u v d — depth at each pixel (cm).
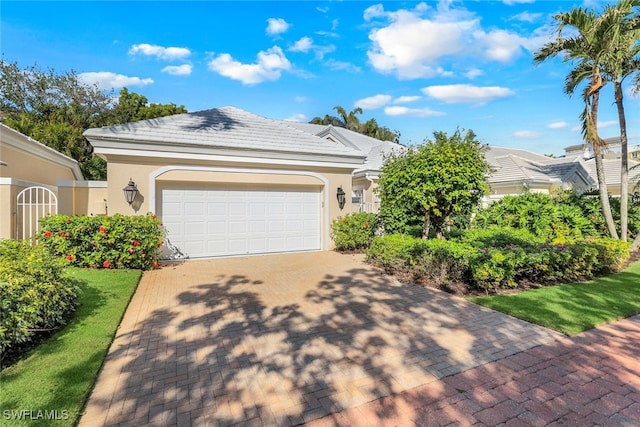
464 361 419
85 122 2884
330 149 1296
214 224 1123
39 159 1284
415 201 904
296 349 451
